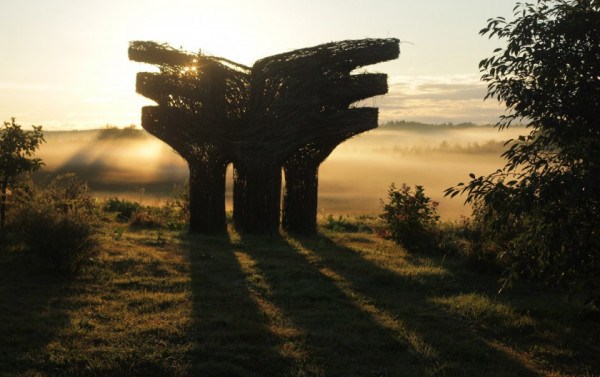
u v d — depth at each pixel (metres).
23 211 11.09
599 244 7.16
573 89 7.18
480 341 7.93
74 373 6.30
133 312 8.41
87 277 10.09
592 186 6.36
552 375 6.88
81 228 10.56
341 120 14.87
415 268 11.95
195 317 8.27
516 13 7.43
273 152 15.33
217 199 15.85
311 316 8.66
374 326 8.27
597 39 7.08
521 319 8.69
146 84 15.31
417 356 7.25
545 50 7.14
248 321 8.20
